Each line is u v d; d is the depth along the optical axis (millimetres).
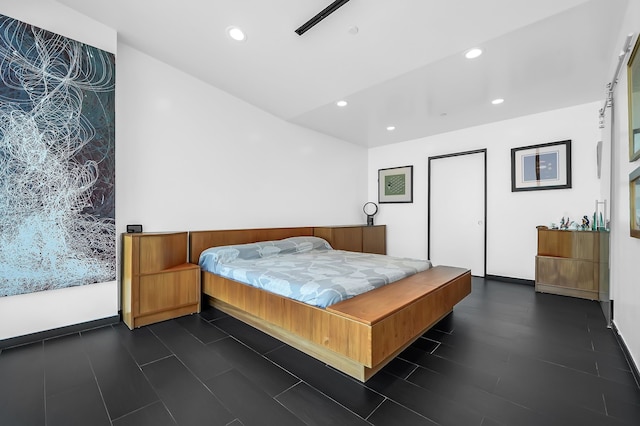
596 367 1804
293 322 1979
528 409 1424
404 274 2529
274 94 3467
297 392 1578
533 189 3824
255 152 3855
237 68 2980
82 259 2354
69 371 1771
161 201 2986
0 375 1721
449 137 4652
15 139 2057
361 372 1672
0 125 2000
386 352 1644
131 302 2428
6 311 2066
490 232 4215
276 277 2264
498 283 3969
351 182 5395
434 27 2115
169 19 2340
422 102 3410
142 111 2848
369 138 5082
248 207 3787
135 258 2449
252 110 3809
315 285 2000
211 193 3398
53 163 2207
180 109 3125
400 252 5273
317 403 1485
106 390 1585
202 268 3027
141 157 2842
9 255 2049
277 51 2611
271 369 1813
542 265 3480
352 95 3250
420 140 5023
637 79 1679
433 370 1790
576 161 3516
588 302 3113
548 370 1777
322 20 2160
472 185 4434
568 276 3318
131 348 2084
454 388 1605
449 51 2346
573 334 2301
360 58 2582
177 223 3113
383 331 1622
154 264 2586
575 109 3520
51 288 2217
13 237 2062
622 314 2131
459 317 2684
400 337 1766
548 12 1862
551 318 2648
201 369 1809
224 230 3430
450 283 2422
